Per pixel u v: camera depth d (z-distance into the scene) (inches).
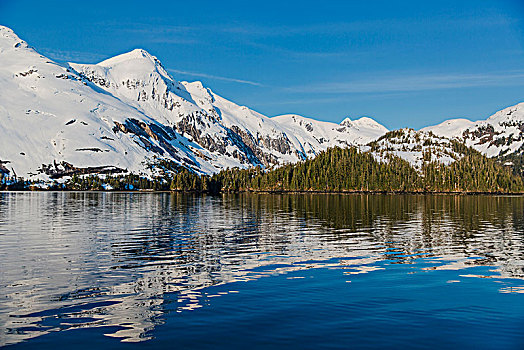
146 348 890.7
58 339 934.4
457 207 5841.5
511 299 1225.4
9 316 1070.4
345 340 933.8
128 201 7170.3
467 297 1245.7
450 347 903.1
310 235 2600.9
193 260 1776.6
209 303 1176.2
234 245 2191.2
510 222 3560.5
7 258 1801.2
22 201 7081.7
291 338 941.8
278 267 1642.5
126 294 1259.2
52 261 1738.4
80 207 5403.5
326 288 1330.0
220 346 902.4
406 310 1124.5
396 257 1876.2
